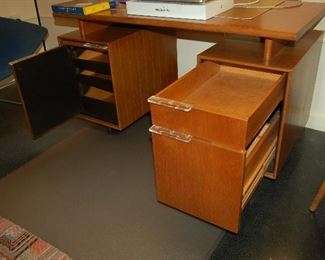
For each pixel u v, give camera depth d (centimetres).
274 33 112
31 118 169
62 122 188
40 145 193
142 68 184
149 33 181
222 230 131
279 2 147
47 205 149
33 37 196
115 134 198
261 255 121
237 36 155
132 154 179
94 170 169
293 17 126
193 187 121
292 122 146
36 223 140
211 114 103
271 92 115
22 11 256
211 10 129
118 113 178
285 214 136
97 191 155
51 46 263
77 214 143
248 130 101
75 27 242
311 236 126
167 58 202
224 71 151
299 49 139
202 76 140
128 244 128
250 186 121
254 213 137
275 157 144
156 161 126
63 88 181
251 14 132
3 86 267
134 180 161
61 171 170
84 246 128
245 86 139
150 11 140
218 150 107
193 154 113
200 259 120
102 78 175
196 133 109
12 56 195
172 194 130
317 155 168
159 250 125
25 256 125
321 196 132
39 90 168
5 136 204
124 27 181
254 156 118
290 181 153
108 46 160
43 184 162
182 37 203
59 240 131
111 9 161
